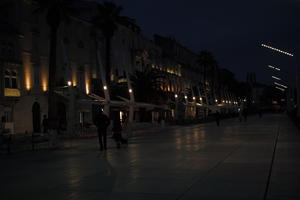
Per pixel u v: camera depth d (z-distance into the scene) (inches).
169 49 3334.2
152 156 558.6
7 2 1357.0
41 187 335.0
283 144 715.4
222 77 5418.3
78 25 1744.6
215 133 1181.1
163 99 2308.1
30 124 1374.3
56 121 1201.4
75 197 288.8
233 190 296.7
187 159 506.9
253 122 2180.1
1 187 340.2
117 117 741.9
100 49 1925.4
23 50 1363.2
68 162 519.5
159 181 345.7
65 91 1487.5
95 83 1839.3
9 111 1273.4
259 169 402.6
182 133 1268.5
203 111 3720.5
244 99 6437.0
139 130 1572.3
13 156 656.4
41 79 1466.5
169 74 2982.3
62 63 1599.4
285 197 270.4
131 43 2377.0
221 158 508.4
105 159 540.7
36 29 1441.9
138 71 2210.9
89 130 1309.1
